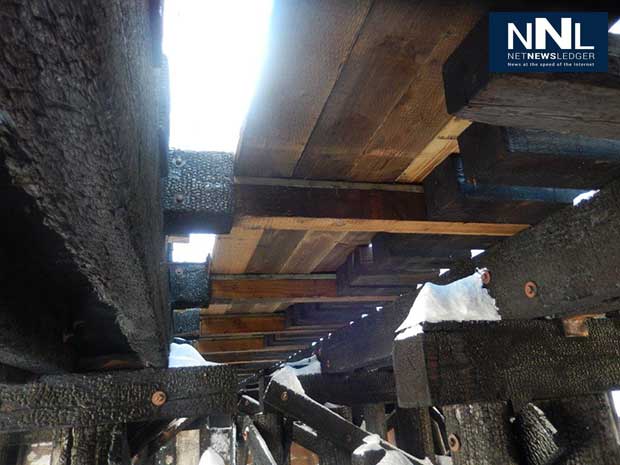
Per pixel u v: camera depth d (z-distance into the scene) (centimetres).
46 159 27
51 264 61
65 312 86
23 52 20
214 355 368
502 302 132
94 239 38
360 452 181
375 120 89
